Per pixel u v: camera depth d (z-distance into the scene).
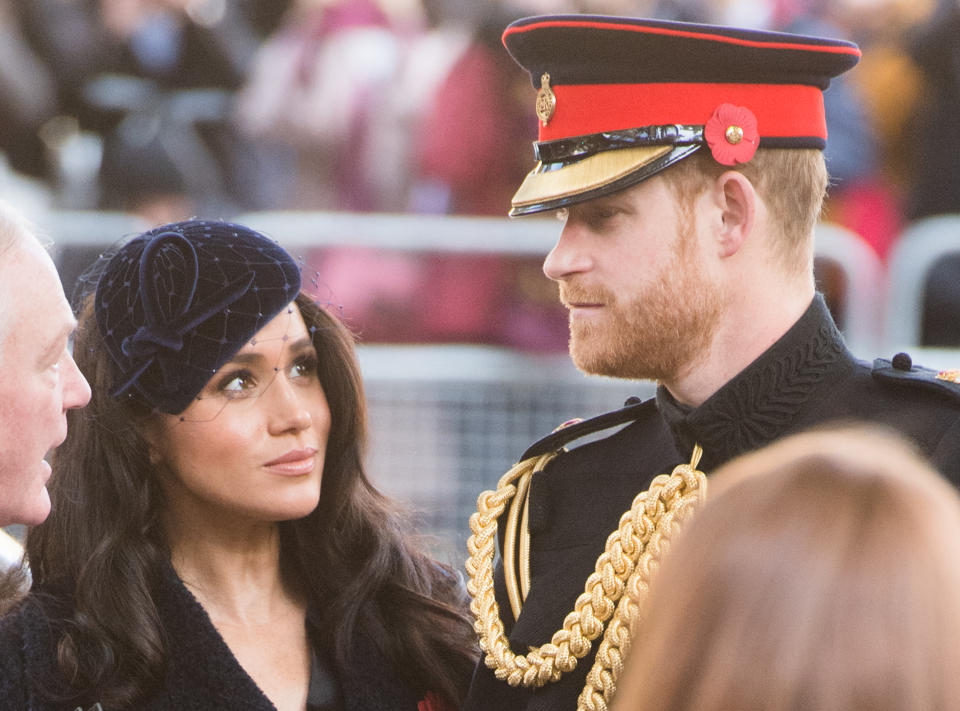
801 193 7.01
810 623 3.80
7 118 20.69
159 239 7.53
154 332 7.43
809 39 7.00
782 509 3.96
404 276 17.19
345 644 7.82
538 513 7.60
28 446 7.03
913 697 3.72
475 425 17.11
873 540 3.86
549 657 7.13
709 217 6.87
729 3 20.38
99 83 20.80
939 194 18.78
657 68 6.95
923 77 19.86
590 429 7.79
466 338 17.19
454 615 8.30
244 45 20.97
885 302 17.36
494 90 18.12
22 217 7.19
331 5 19.53
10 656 7.32
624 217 6.91
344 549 8.10
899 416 6.68
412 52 18.94
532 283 17.27
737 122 6.83
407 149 18.56
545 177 7.16
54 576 7.74
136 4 20.88
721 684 3.83
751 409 6.84
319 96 19.34
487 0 18.45
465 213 18.16
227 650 7.43
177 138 19.69
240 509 7.59
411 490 16.97
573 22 7.00
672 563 4.07
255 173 19.81
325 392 8.09
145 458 7.67
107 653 7.29
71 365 7.34
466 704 7.63
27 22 20.91
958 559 3.85
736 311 6.89
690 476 6.98
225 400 7.54
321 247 17.20
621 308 6.91
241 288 7.47
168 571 7.55
